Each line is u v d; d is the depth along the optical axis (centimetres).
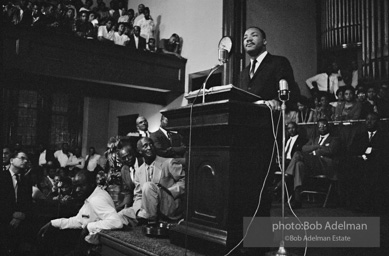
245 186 277
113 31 927
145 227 353
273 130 275
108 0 1292
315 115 795
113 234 356
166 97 1073
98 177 410
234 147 272
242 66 836
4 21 754
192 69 988
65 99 1309
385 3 795
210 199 282
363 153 618
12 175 512
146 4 1162
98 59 880
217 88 280
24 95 1244
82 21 885
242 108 263
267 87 325
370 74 811
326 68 931
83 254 394
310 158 641
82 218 416
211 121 271
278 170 660
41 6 834
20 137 1231
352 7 870
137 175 428
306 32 945
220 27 907
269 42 889
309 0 954
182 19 1030
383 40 792
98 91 972
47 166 1005
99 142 1341
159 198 368
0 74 548
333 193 636
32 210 509
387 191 564
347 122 691
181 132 313
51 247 432
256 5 878
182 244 297
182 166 375
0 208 483
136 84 934
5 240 476
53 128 1290
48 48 814
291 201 634
